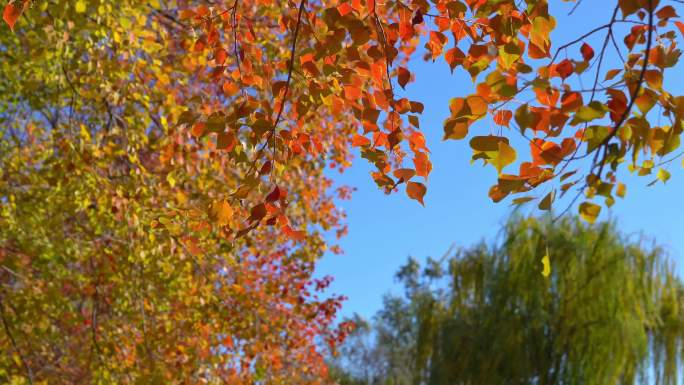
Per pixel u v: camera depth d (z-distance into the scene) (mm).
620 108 2717
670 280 13906
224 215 3592
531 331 13891
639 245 14133
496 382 13625
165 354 6781
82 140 5637
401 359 29875
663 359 13609
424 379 15258
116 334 6773
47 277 6746
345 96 3666
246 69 3910
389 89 3303
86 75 5590
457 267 15180
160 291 6840
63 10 4512
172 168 6051
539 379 13719
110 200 5844
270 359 8094
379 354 31141
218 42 4113
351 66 3576
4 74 5832
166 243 5891
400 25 3443
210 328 7363
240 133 5832
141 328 6652
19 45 5527
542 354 13773
